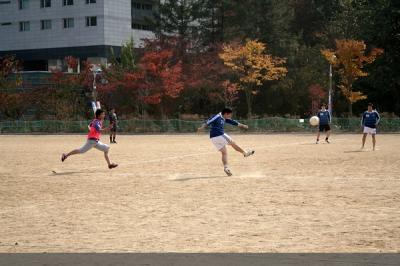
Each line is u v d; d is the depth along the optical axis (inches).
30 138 1568.7
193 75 1975.9
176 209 383.2
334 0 2728.8
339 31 2250.2
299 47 2352.4
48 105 2080.5
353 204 393.1
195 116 2004.2
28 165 734.5
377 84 1991.9
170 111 2039.9
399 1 1968.5
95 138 653.3
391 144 1096.2
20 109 2162.9
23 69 3260.3
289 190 467.2
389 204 391.5
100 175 604.7
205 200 420.5
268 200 415.5
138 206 398.3
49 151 1008.2
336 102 2137.1
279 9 2255.2
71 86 2096.5
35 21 3186.5
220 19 2554.1
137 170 651.5
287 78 2119.8
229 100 2026.3
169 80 1841.8
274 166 676.7
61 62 3134.8
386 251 258.8
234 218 347.3
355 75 1851.6
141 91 1892.2
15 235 306.8
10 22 3253.0
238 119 1822.1
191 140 1358.3
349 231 305.1
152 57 1834.4
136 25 3280.0
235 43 1971.0
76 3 3063.5
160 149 1019.3
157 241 286.4
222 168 663.8
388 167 649.0
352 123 1718.8
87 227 326.6
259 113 2185.0
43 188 503.2
